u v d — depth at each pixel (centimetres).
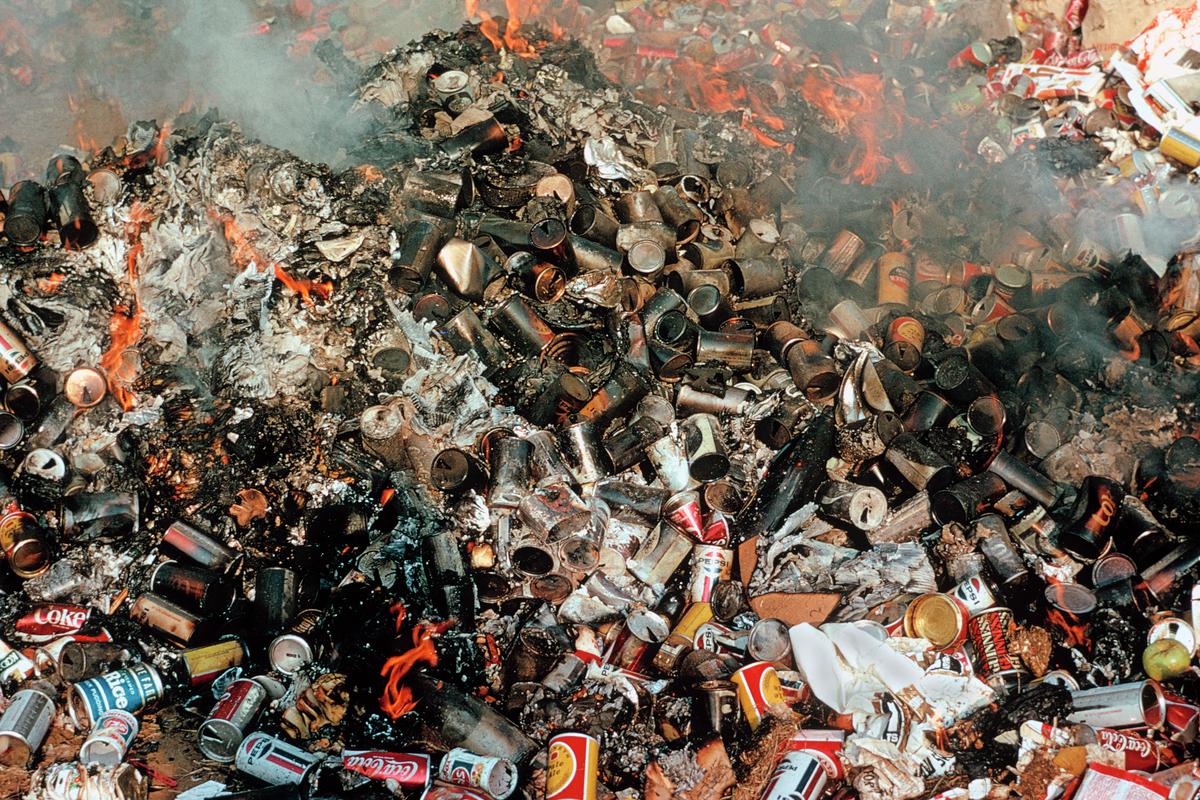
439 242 552
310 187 581
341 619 473
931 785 414
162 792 424
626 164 652
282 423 533
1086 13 846
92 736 428
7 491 520
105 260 590
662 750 429
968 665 458
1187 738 439
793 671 452
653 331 554
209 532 511
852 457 530
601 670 468
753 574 500
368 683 456
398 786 414
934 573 497
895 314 605
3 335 535
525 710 450
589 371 546
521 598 496
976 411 529
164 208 598
